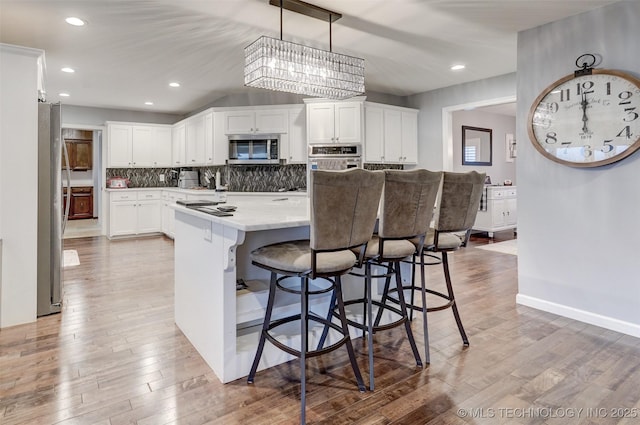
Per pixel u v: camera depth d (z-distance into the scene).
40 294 2.90
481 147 7.31
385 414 1.73
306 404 1.80
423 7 2.83
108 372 2.09
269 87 3.22
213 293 2.10
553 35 2.96
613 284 2.67
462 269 4.38
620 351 2.34
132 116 7.06
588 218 2.78
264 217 2.02
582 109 2.75
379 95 5.76
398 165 5.98
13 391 1.90
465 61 4.19
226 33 3.37
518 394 1.88
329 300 2.55
